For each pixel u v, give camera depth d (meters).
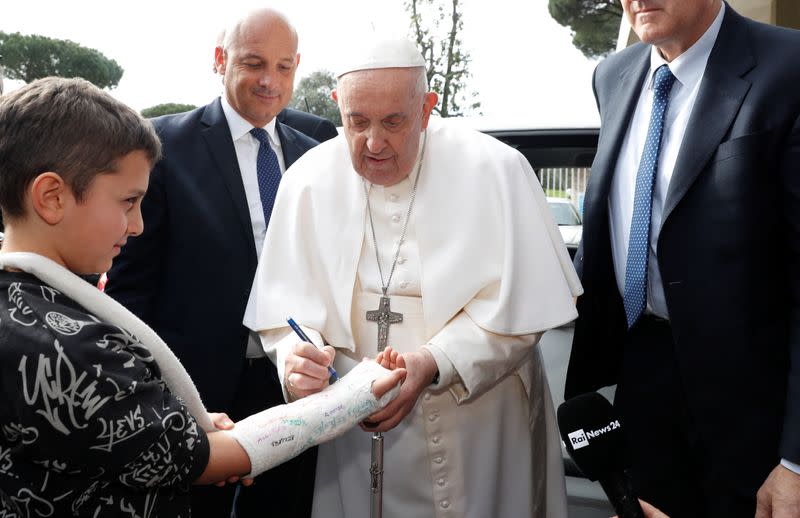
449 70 18.97
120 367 1.15
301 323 2.04
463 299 1.98
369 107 1.81
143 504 1.24
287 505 2.60
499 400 2.10
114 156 1.20
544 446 2.24
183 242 2.50
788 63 1.84
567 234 3.10
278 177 2.74
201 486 2.54
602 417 1.50
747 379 1.88
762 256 1.84
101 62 18.94
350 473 2.17
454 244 2.02
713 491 1.97
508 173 2.05
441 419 2.06
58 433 1.10
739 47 1.93
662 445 2.12
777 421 1.87
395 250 2.10
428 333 2.00
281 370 1.93
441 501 2.08
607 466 1.49
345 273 2.09
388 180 1.96
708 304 1.90
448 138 2.13
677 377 2.07
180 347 2.47
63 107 1.18
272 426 1.39
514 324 1.94
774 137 1.80
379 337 2.07
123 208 1.24
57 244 1.21
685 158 1.91
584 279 2.23
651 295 2.10
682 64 2.01
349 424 1.50
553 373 2.68
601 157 2.23
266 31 2.63
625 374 2.19
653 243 2.06
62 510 1.17
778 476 1.79
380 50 1.80
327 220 2.14
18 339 1.10
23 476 1.14
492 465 2.09
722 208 1.86
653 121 2.07
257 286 2.16
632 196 2.15
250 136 2.74
